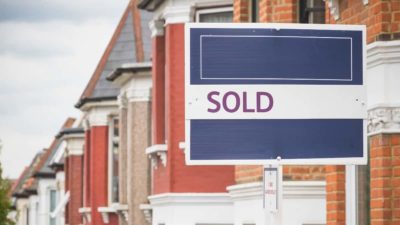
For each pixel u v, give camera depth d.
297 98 12.04
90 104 42.16
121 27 41.97
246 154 11.98
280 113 12.02
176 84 27.84
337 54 12.11
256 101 12.01
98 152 42.38
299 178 21.14
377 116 14.38
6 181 62.72
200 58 11.94
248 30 11.98
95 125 42.44
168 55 27.94
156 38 30.02
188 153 11.93
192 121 11.94
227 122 11.96
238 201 23.67
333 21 16.47
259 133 12.01
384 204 14.27
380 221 14.31
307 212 21.14
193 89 11.93
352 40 12.12
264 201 12.86
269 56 12.02
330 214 16.53
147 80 35.81
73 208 52.59
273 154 12.02
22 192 83.25
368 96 14.77
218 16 27.44
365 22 14.93
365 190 15.36
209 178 27.53
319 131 12.09
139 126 36.00
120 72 36.03
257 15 23.17
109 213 42.12
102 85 42.00
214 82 11.94
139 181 36.09
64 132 52.75
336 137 12.11
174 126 27.83
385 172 14.29
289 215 21.14
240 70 11.98
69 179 53.53
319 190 21.11
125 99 37.56
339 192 16.28
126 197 37.72
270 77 12.01
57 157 63.44
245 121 11.99
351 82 12.12
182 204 27.69
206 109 11.93
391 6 14.30
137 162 36.09
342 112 12.12
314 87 12.08
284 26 12.04
